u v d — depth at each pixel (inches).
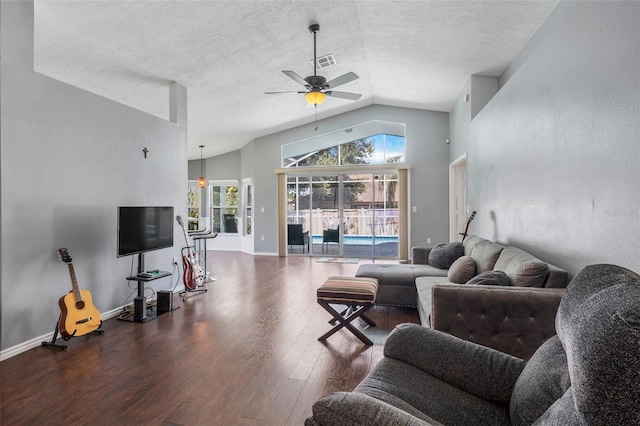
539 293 82.2
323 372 99.2
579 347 30.9
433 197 297.3
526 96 126.6
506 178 149.0
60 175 128.6
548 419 35.3
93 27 135.6
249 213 371.2
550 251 107.9
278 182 331.6
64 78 173.8
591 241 85.5
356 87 258.1
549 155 108.2
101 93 196.4
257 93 234.2
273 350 114.4
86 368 102.0
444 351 61.9
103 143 147.6
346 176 322.7
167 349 115.4
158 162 180.9
